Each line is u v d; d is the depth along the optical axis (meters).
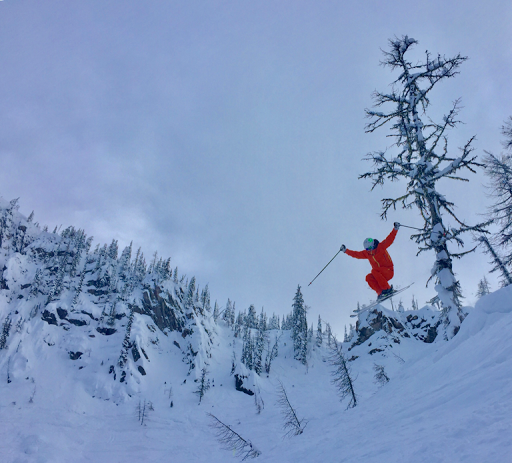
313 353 78.94
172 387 59.19
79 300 78.00
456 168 13.74
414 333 64.94
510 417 3.69
